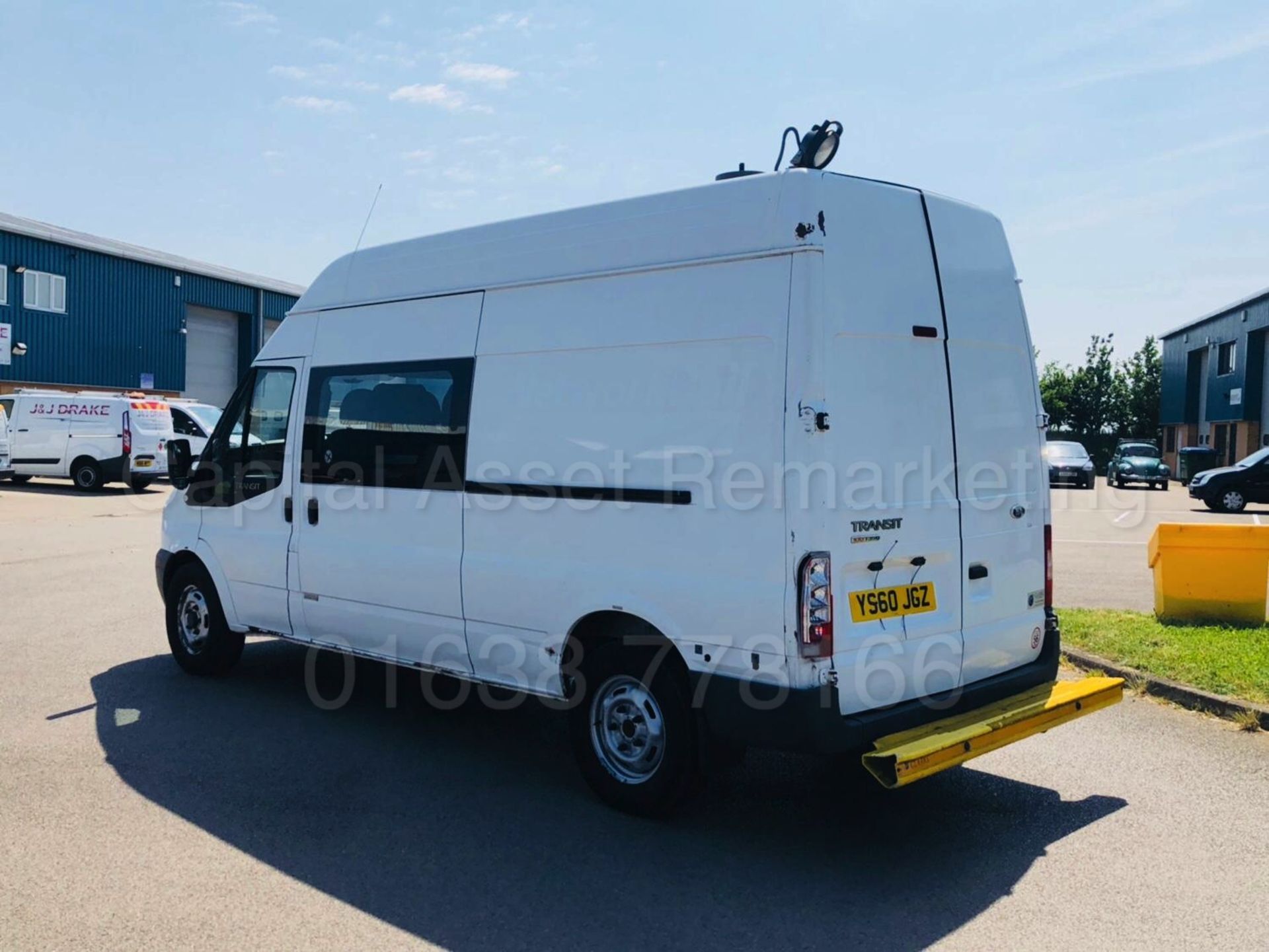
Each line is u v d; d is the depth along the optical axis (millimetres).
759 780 5219
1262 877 4094
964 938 3594
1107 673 6980
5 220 30594
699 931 3617
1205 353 45344
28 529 15211
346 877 3984
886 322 4328
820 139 4359
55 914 3639
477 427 5191
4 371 30938
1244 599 8250
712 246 4371
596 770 4789
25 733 5699
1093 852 4332
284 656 7773
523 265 5109
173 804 4695
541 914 3717
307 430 6141
